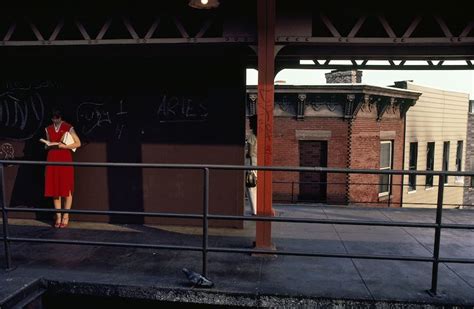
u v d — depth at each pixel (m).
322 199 13.55
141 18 5.07
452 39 4.27
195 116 5.73
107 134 5.91
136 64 5.76
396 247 4.92
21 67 5.96
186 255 4.39
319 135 13.27
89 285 3.59
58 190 5.45
